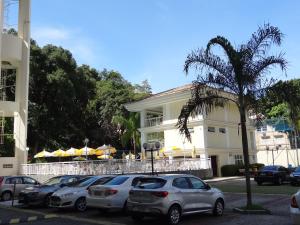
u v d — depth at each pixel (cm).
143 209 1209
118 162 2808
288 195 2000
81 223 1290
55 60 5031
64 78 4891
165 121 4412
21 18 3622
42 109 4969
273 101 1495
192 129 4159
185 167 3553
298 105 1447
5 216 1520
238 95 1509
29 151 5069
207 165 3838
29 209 1734
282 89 1442
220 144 4303
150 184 1238
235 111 4662
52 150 5088
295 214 922
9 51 3447
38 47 5009
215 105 1509
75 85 5222
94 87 5931
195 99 1513
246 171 1484
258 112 1495
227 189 2488
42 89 4934
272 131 5459
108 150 3747
